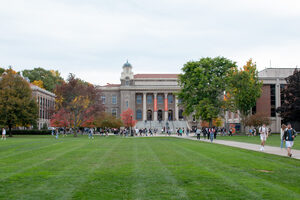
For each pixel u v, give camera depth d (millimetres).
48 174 13273
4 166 15656
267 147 29172
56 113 66312
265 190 10281
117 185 11062
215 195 9578
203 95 61656
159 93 118375
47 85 119000
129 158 19359
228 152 23625
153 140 44938
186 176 12828
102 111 72250
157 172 13820
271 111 86875
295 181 11875
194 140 45156
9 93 64875
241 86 68250
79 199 9141
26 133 77375
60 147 28703
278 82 87062
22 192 10016
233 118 97062
